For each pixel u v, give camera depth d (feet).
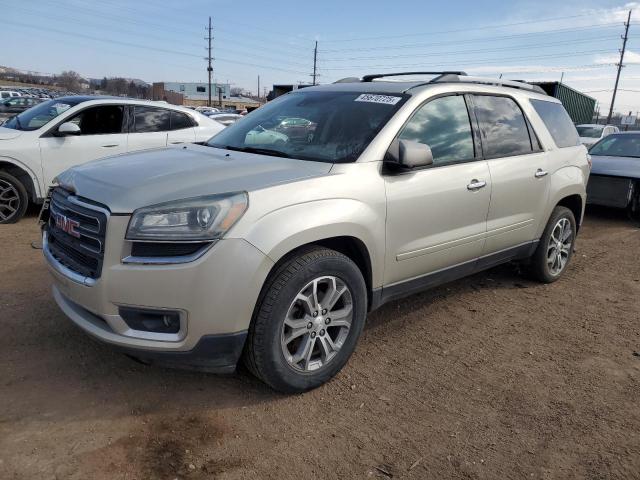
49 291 14.34
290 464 8.23
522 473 8.30
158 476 7.80
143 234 8.46
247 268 8.67
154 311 8.57
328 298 10.05
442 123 12.51
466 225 12.93
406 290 12.07
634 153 30.50
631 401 10.47
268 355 9.30
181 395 9.90
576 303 15.72
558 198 16.11
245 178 9.49
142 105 25.13
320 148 11.40
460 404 10.10
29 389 9.78
